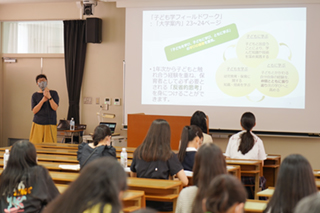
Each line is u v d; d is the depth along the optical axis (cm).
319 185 291
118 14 770
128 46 725
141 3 716
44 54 810
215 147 215
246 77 688
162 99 717
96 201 127
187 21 707
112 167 133
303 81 668
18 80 832
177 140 551
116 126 779
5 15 812
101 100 783
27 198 223
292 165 186
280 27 675
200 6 702
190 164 344
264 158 448
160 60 716
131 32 724
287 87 673
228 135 695
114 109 779
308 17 664
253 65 685
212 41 700
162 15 714
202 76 704
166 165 314
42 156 438
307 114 666
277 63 677
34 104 658
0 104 834
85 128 762
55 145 546
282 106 675
